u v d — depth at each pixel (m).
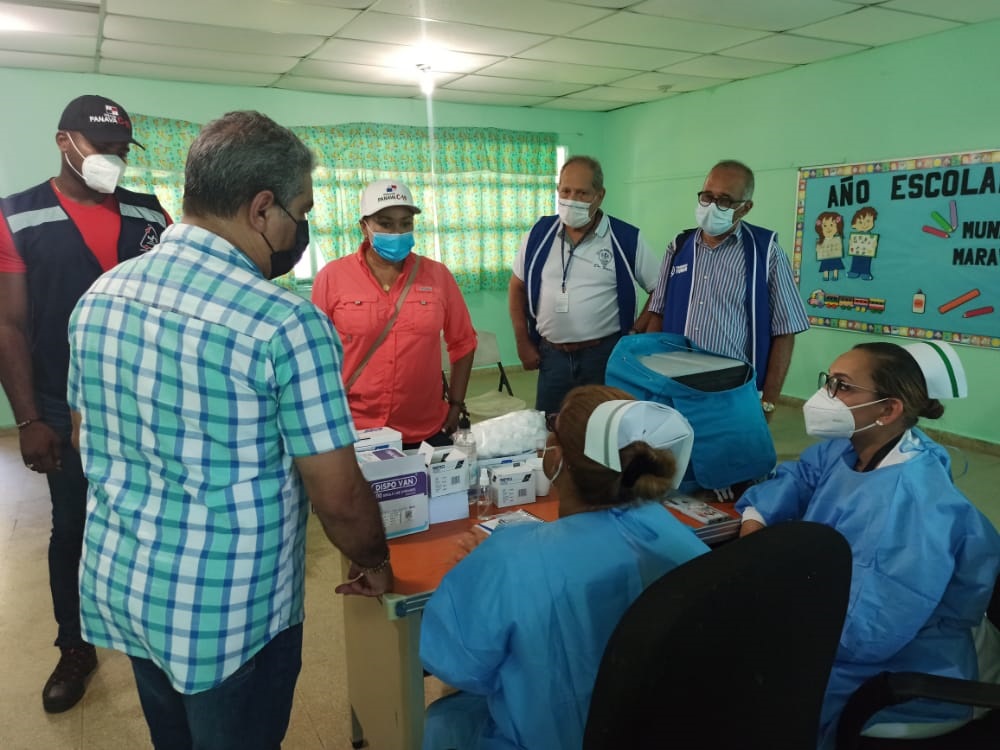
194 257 0.97
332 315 2.05
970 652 1.27
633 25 3.93
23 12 3.52
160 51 4.29
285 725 1.19
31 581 2.74
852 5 3.62
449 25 3.88
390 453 1.51
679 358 1.71
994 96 3.91
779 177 5.30
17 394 1.84
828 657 0.91
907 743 1.17
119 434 0.99
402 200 1.93
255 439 0.97
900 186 4.43
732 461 1.61
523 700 0.92
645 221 6.72
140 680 1.13
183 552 0.97
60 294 1.87
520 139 6.54
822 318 5.07
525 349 2.71
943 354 1.30
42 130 4.80
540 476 1.66
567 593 0.91
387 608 1.20
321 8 3.54
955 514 1.21
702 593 0.71
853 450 1.42
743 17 3.82
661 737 0.73
